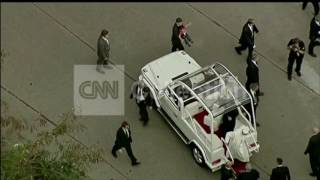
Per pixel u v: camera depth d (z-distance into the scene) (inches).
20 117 941.8
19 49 1026.1
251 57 932.6
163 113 927.7
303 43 970.7
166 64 948.0
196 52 1019.9
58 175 640.4
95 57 1018.1
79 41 1037.8
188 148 915.4
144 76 943.0
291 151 917.2
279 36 1039.6
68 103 964.6
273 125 943.0
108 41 1003.9
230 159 856.9
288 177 835.4
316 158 865.5
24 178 616.1
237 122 873.5
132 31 1047.0
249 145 867.4
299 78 993.5
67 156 663.8
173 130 930.7
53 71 1000.2
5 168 612.7
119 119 946.7
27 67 1005.2
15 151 629.3
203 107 877.2
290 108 961.5
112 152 902.4
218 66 911.0
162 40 1035.3
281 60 1012.5
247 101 871.1
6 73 997.2
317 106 964.6
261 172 897.5
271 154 915.4
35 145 652.7
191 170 895.7
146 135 930.1
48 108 959.0
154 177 892.0
